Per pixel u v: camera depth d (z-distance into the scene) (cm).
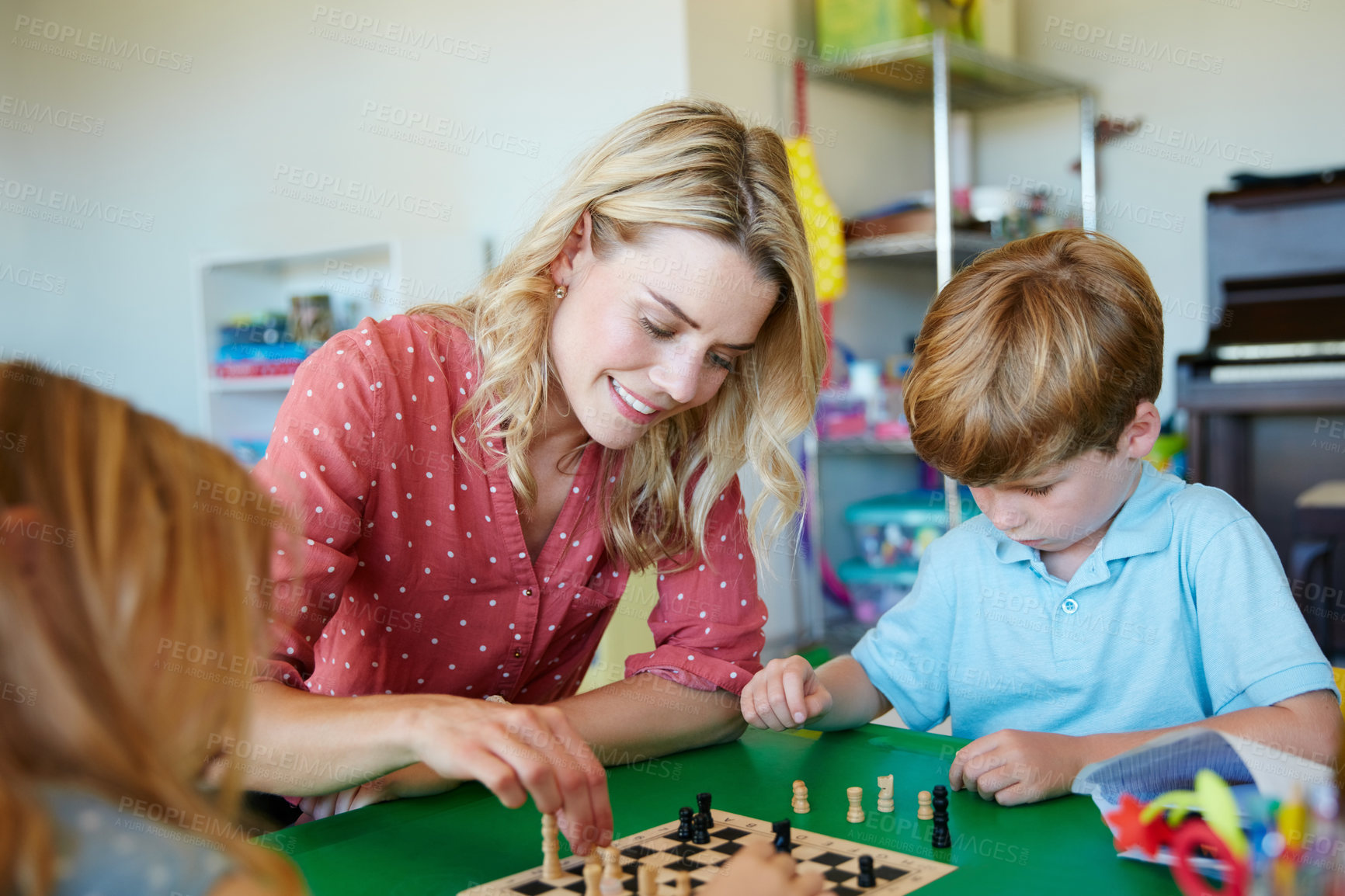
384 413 108
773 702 111
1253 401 315
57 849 45
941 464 109
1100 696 116
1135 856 78
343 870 82
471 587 118
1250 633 104
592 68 320
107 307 450
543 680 133
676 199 100
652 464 122
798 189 300
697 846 85
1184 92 363
